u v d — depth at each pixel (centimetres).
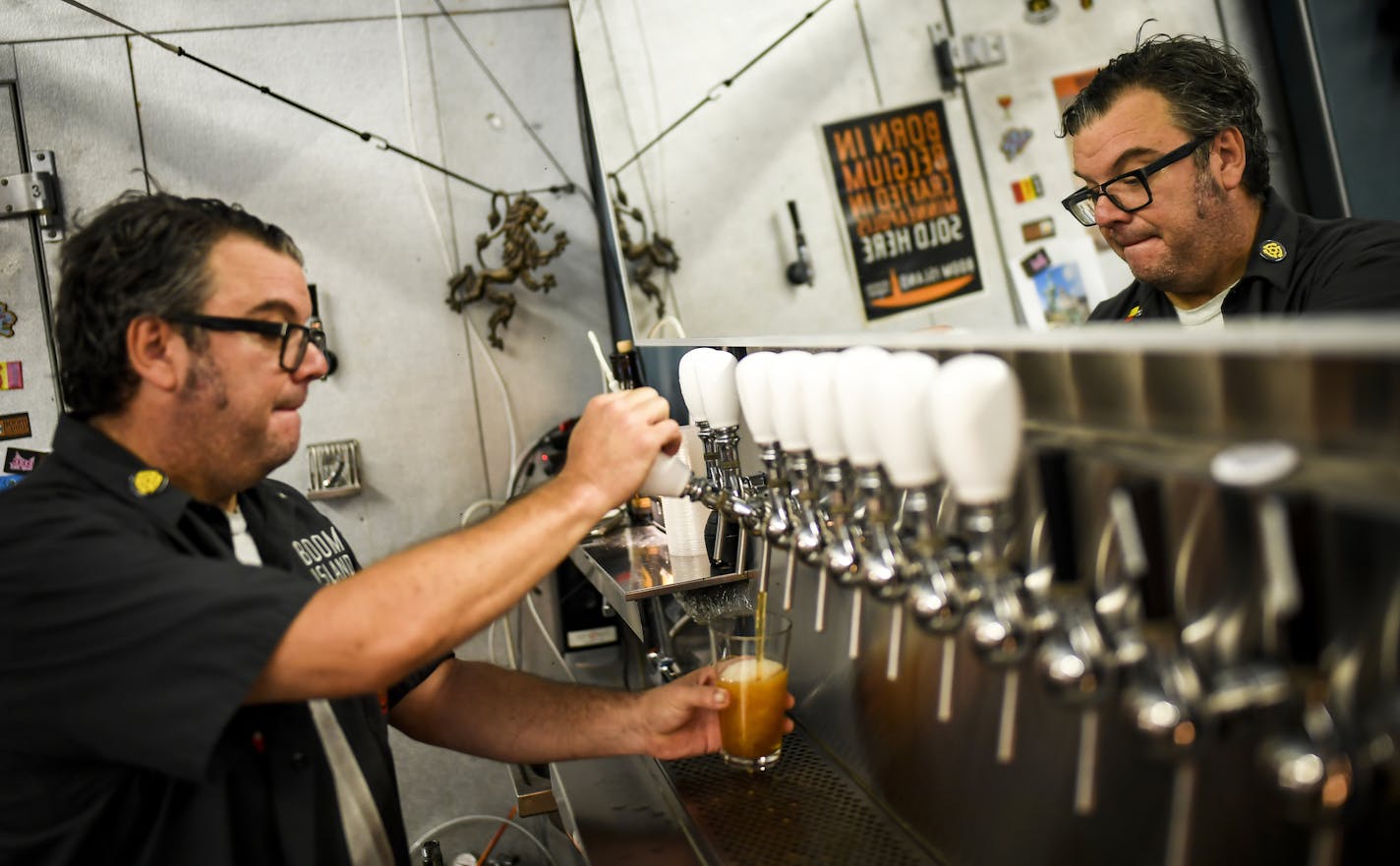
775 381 97
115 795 105
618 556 167
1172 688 60
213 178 254
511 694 140
